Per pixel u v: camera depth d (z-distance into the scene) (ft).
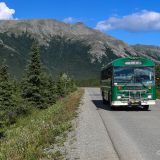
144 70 93.71
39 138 43.45
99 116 78.89
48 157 34.60
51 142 43.37
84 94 222.07
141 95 93.40
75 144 42.80
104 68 118.42
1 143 45.85
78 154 36.99
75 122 65.00
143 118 75.10
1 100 89.76
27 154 34.86
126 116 79.51
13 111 89.15
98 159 34.76
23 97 108.58
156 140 46.39
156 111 93.30
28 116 93.04
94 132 53.16
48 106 110.11
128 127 59.67
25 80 109.91
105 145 42.45
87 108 101.81
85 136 49.16
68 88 251.39
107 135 50.47
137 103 93.20
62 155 36.29
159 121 69.26
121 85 93.35
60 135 49.55
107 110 96.22
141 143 44.11
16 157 33.81
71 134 50.75
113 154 37.17
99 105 116.67
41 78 110.83
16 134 54.75
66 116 72.69
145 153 37.86
